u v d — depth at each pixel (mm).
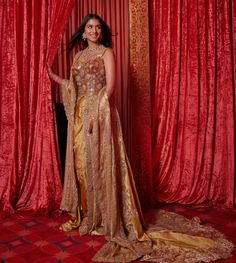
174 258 2303
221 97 3432
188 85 3449
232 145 3385
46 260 2303
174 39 3416
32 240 2613
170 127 3510
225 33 3350
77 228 2840
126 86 3529
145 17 3229
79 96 2787
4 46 3242
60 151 3385
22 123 3248
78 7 3426
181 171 3535
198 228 2787
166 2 3383
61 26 3047
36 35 3199
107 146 2615
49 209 3146
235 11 3326
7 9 3207
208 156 3463
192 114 3451
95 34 2719
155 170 3574
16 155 3266
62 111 3408
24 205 3299
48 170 3195
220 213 3203
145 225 2756
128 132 3523
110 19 3496
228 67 3348
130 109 3389
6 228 2850
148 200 3357
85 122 2686
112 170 2607
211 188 3490
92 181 2703
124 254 2371
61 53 3400
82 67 2723
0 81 3271
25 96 3244
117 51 3514
